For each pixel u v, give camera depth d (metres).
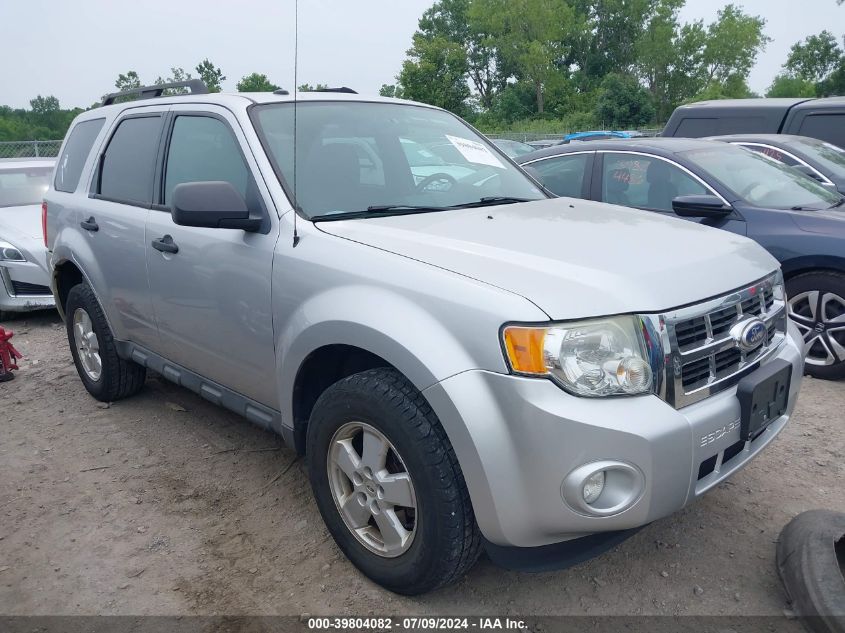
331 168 3.30
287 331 2.89
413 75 49.72
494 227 2.93
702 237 2.96
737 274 2.68
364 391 2.56
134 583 2.89
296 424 3.02
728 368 2.54
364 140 3.55
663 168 5.59
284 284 2.92
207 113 3.61
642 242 2.78
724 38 71.62
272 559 3.02
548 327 2.22
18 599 2.81
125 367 4.57
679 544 3.03
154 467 3.86
